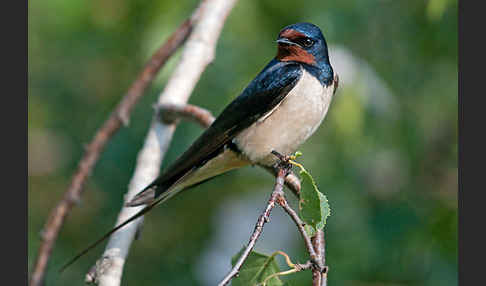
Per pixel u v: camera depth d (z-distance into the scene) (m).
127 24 12.90
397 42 12.32
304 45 7.80
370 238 11.45
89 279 6.89
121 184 12.60
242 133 7.72
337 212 11.80
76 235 12.87
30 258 12.38
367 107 11.55
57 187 13.66
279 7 12.16
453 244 11.42
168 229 13.38
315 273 5.41
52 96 13.54
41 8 12.90
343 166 12.19
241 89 11.75
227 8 9.52
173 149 11.87
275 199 5.71
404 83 12.39
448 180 12.41
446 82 12.34
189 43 9.27
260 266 5.80
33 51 13.49
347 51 11.65
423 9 12.22
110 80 13.45
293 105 7.63
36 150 13.91
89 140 13.22
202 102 12.14
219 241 13.16
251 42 12.19
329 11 11.94
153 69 9.52
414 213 11.73
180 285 12.61
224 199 13.76
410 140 12.31
